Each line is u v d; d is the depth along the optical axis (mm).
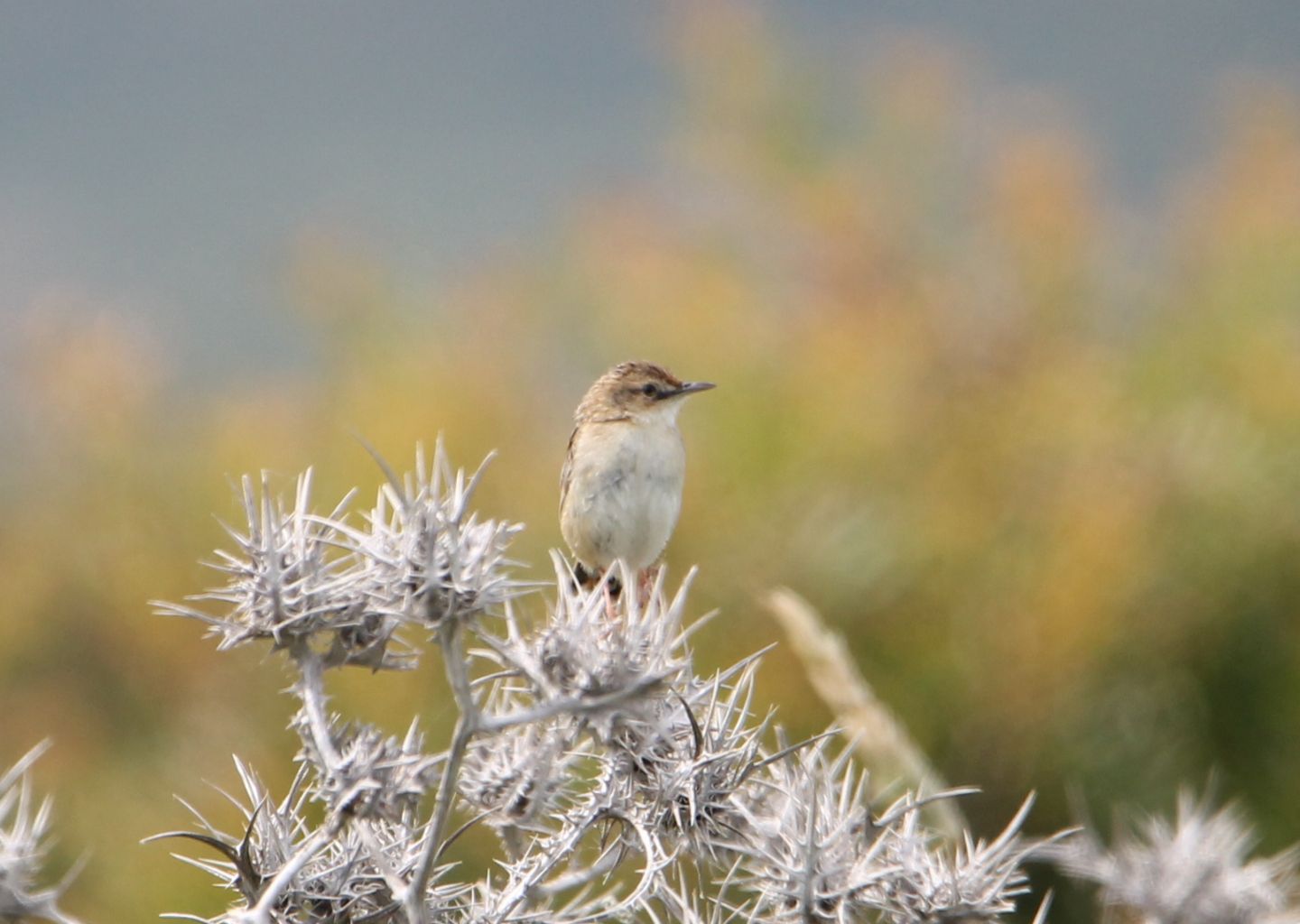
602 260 17422
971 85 18625
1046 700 12883
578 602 4238
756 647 13039
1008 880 4410
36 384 18141
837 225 16578
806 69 17984
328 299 17828
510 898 4395
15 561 16703
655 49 18484
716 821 4512
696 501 13953
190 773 13203
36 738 15430
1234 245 15812
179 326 25594
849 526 13727
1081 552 13102
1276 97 17938
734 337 15906
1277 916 4648
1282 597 13352
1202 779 12523
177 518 16828
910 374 15078
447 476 4219
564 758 4621
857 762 6738
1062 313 15672
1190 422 14133
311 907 4363
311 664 4340
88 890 12602
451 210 54781
